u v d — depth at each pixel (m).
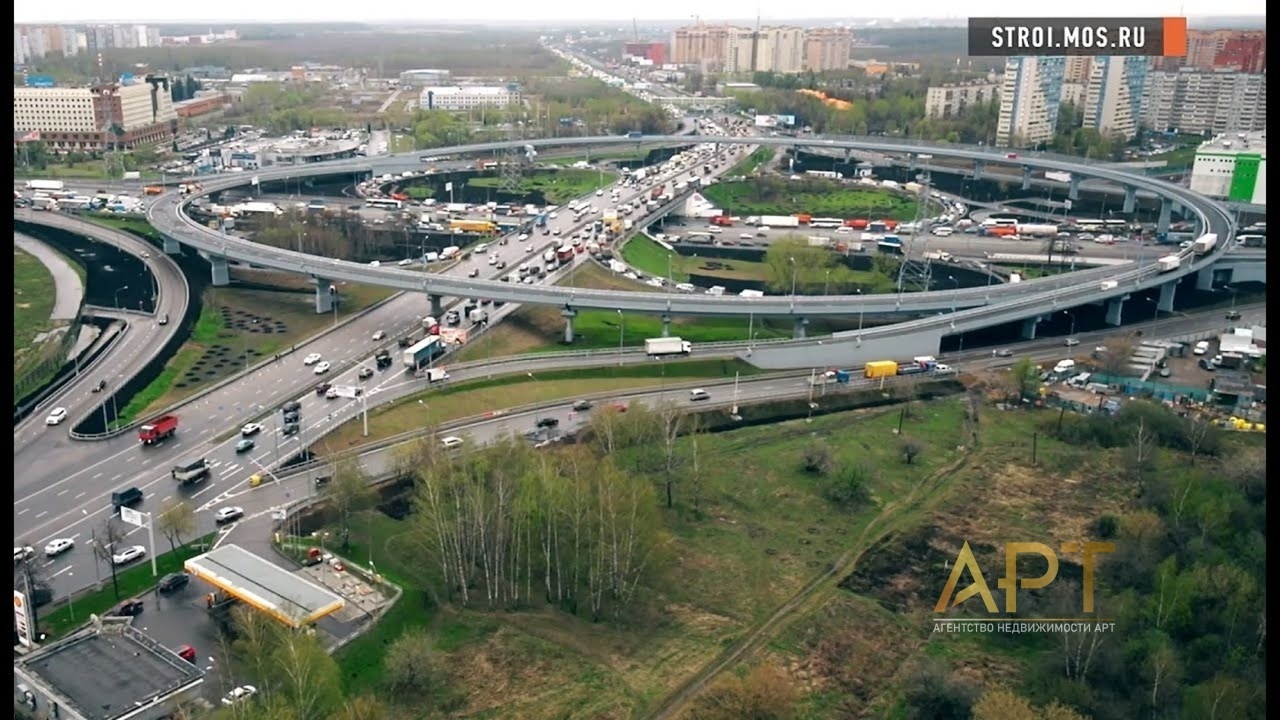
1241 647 138.25
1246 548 160.25
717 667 144.50
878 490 197.50
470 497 162.00
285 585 151.12
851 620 155.62
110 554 157.88
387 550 171.38
